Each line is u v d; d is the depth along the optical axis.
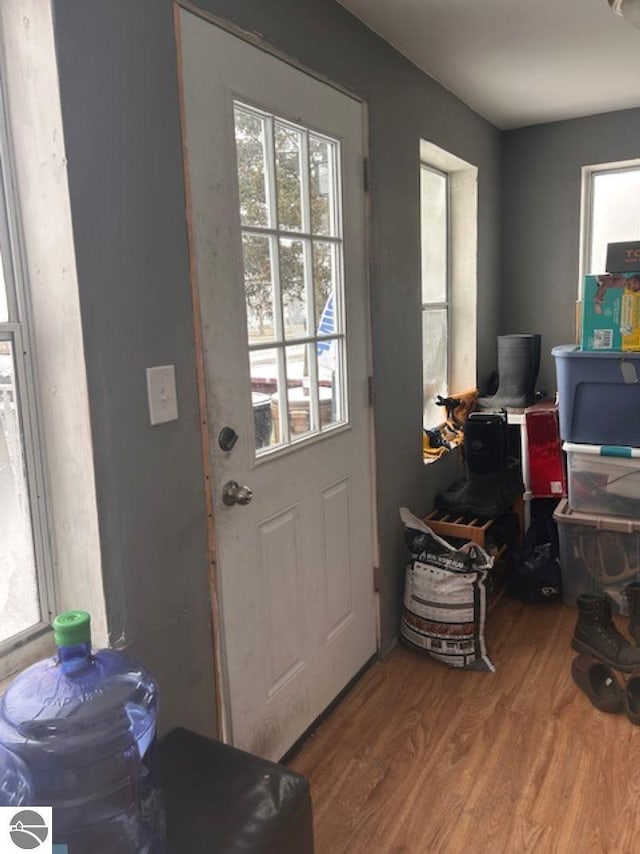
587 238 3.46
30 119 1.20
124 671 1.18
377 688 2.29
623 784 1.79
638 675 2.12
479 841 1.63
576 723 2.05
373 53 2.21
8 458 1.29
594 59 2.48
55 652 1.37
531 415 3.04
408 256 2.52
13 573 1.31
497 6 2.03
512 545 2.96
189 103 1.44
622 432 2.63
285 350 1.84
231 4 1.55
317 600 2.06
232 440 1.63
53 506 1.34
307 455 1.96
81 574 1.34
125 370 1.32
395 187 2.39
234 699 1.70
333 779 1.85
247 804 1.21
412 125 2.51
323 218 1.99
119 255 1.29
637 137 3.17
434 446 2.97
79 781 1.09
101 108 1.24
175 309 1.44
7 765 1.08
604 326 2.55
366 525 2.34
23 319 1.28
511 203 3.55
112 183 1.27
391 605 2.54
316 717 2.07
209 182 1.52
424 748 1.97
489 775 1.85
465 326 3.34
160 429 1.42
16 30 1.18
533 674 2.33
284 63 1.75
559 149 3.38
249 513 1.72
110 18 1.25
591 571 2.77
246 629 1.73
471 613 2.34
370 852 1.61
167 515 1.45
